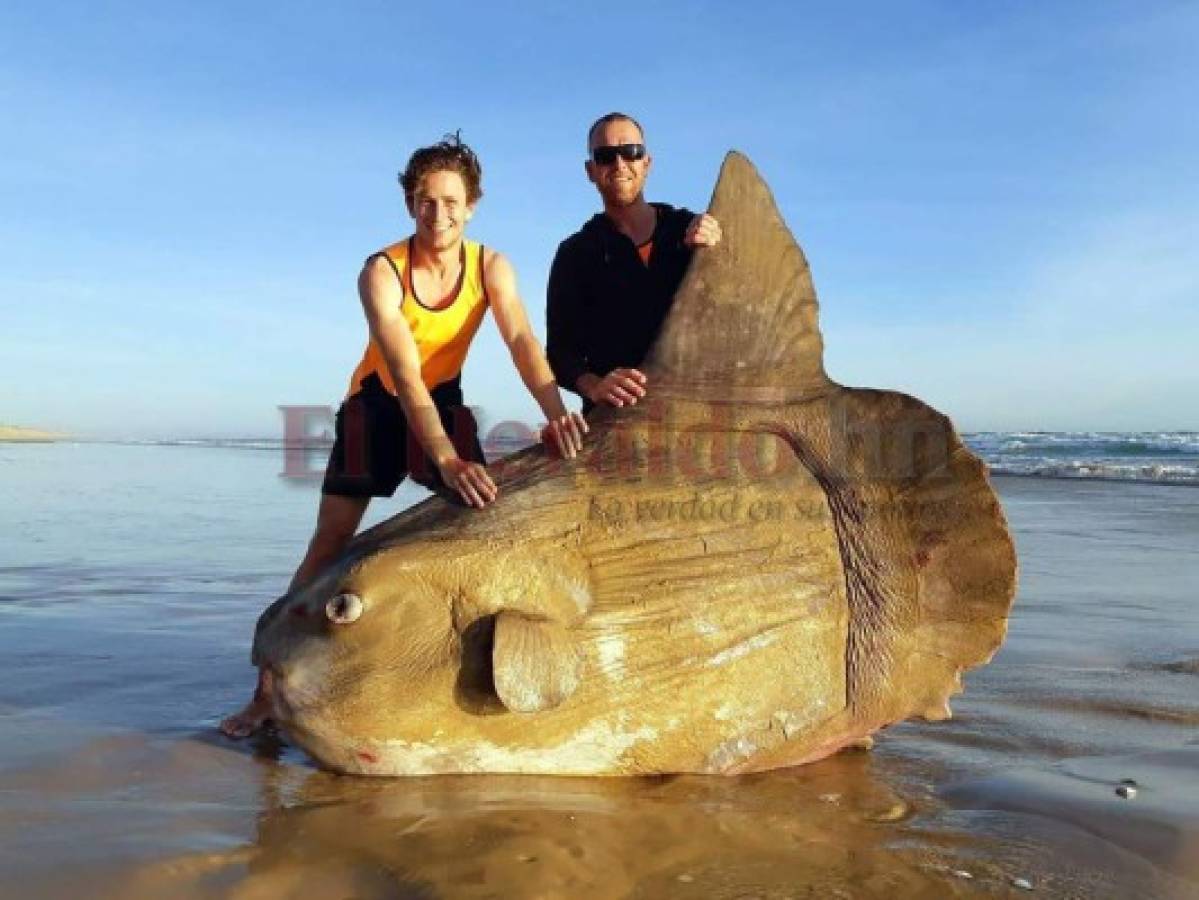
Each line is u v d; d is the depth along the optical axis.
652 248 5.69
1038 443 31.95
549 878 3.07
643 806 3.68
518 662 3.69
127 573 8.87
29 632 6.39
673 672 3.98
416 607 3.89
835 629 4.15
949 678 4.22
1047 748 4.42
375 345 5.12
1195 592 8.05
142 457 34.78
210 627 6.59
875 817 3.63
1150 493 17.23
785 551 4.14
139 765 3.97
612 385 4.30
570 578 3.98
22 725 4.42
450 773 3.94
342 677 3.86
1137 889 3.08
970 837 3.45
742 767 4.08
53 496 17.17
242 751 4.18
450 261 4.87
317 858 3.15
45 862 3.03
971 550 4.13
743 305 4.35
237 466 27.83
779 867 3.21
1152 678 5.51
